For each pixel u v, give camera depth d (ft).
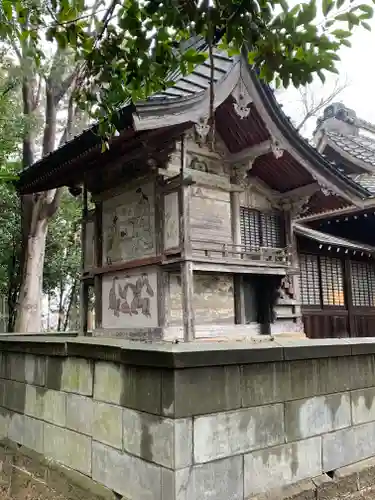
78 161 25.64
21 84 46.16
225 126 24.93
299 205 28.37
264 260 25.62
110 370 12.12
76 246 67.26
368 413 14.32
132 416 11.14
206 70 23.94
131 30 11.73
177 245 21.88
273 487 11.36
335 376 13.47
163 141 22.39
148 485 10.39
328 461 12.80
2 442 17.02
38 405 15.37
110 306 26.76
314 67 11.49
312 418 12.61
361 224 38.14
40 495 13.98
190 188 23.70
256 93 22.93
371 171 40.06
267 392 11.64
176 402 9.88
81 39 13.14
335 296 35.47
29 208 46.19
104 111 13.61
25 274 45.78
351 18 10.41
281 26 10.82
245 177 26.17
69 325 76.38
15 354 17.17
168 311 23.22
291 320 28.19
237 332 25.49
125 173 25.95
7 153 37.73
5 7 12.43
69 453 13.48
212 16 10.75
